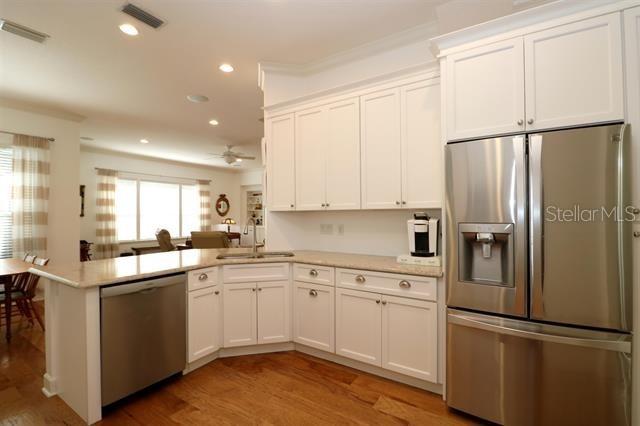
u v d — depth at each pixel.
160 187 8.07
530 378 1.66
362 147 2.62
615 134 1.49
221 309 2.61
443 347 2.02
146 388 2.16
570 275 1.57
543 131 1.67
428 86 2.34
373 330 2.28
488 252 1.78
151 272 2.10
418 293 2.09
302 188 2.96
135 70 3.22
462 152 1.86
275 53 2.94
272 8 2.29
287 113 3.05
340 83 3.09
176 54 2.92
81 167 6.59
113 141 6.08
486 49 1.85
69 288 1.95
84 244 5.95
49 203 4.34
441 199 2.26
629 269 1.48
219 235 5.37
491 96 1.84
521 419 1.68
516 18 1.75
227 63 3.12
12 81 3.46
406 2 2.26
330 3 2.25
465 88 1.92
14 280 3.28
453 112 1.95
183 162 8.47
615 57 1.54
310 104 2.91
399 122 2.45
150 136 5.75
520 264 1.68
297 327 2.70
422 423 1.81
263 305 2.68
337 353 2.46
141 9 2.28
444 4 2.28
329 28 2.57
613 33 1.55
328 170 2.80
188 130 5.38
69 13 2.31
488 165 1.78
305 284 2.65
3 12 2.28
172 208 8.34
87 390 1.79
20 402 2.02
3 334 3.22
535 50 1.72
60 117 4.46
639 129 1.50
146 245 7.68
